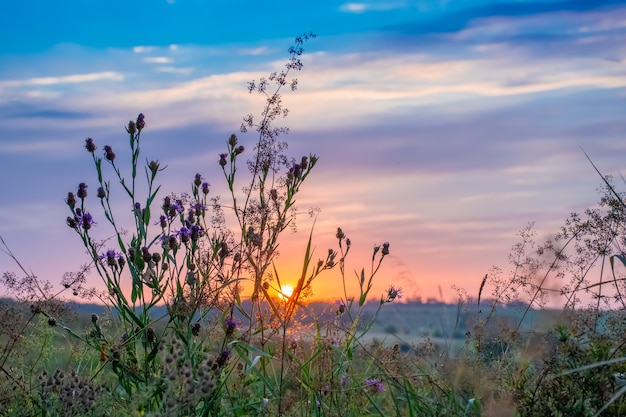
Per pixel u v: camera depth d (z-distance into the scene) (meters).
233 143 4.80
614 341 3.82
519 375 3.93
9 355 4.39
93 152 4.50
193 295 4.24
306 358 4.74
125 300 4.30
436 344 4.22
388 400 4.89
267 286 4.57
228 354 4.02
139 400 3.73
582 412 3.55
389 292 4.62
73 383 3.68
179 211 4.60
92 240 4.37
